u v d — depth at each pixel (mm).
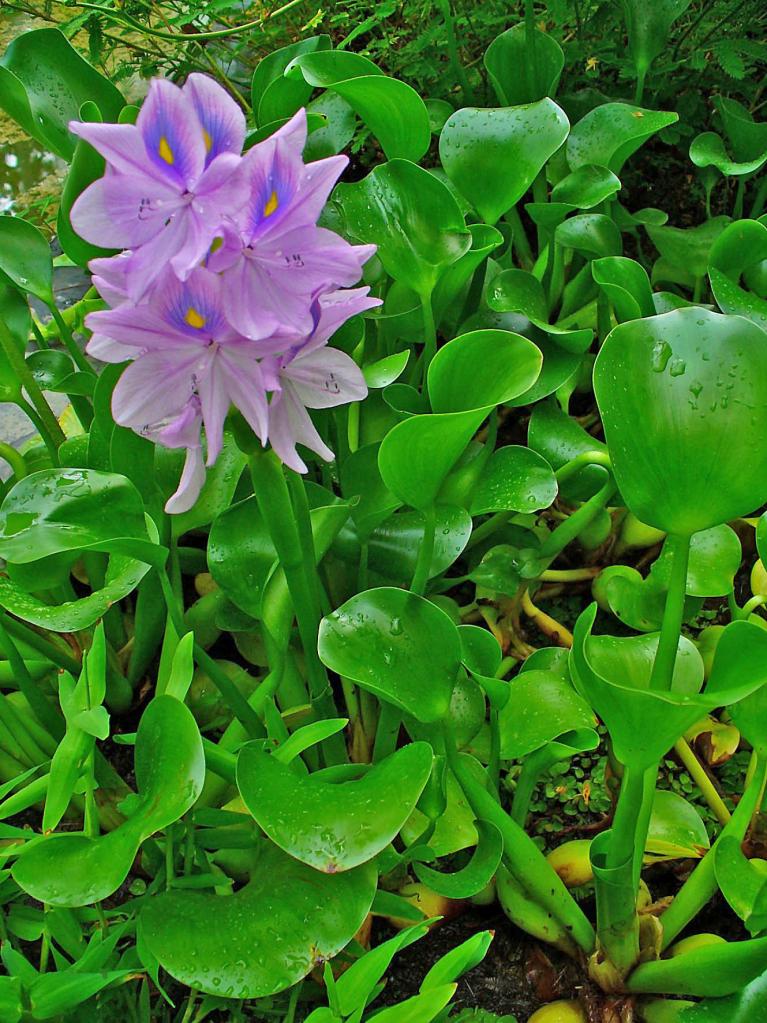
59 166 1177
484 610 656
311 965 434
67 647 644
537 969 532
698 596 584
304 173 373
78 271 936
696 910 505
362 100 635
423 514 514
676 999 508
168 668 589
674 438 419
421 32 963
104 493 510
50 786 446
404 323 656
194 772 428
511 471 590
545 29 947
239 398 396
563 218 699
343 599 614
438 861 567
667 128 892
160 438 397
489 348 502
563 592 692
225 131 365
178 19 901
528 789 530
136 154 352
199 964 430
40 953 530
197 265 364
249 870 534
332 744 554
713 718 621
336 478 646
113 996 489
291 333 377
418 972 537
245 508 557
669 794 558
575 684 514
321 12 917
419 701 469
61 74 626
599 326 745
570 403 802
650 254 918
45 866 434
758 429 413
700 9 907
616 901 473
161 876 497
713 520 427
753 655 421
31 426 793
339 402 427
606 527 670
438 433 461
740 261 698
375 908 491
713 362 418
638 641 484
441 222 609
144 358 385
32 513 502
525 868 495
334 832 430
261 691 553
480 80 923
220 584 546
